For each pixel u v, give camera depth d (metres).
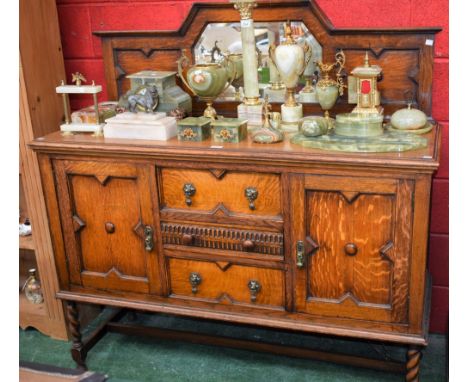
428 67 2.20
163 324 2.87
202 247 2.12
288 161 1.88
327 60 2.31
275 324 2.08
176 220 2.12
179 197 2.10
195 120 2.16
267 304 2.10
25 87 2.49
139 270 2.26
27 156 2.52
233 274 2.12
